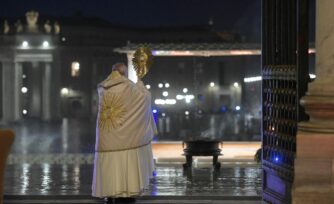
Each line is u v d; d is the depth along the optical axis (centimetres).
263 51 998
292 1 913
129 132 1010
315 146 840
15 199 1073
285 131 925
